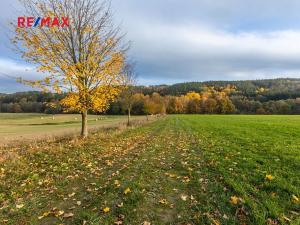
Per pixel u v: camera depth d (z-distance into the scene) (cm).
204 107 13062
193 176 877
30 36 1587
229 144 1627
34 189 772
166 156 1257
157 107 10469
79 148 1420
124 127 3017
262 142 1677
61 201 676
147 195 698
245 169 939
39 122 7275
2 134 3688
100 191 741
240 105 13888
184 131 2773
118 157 1227
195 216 561
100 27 1736
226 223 524
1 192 735
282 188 716
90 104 1784
